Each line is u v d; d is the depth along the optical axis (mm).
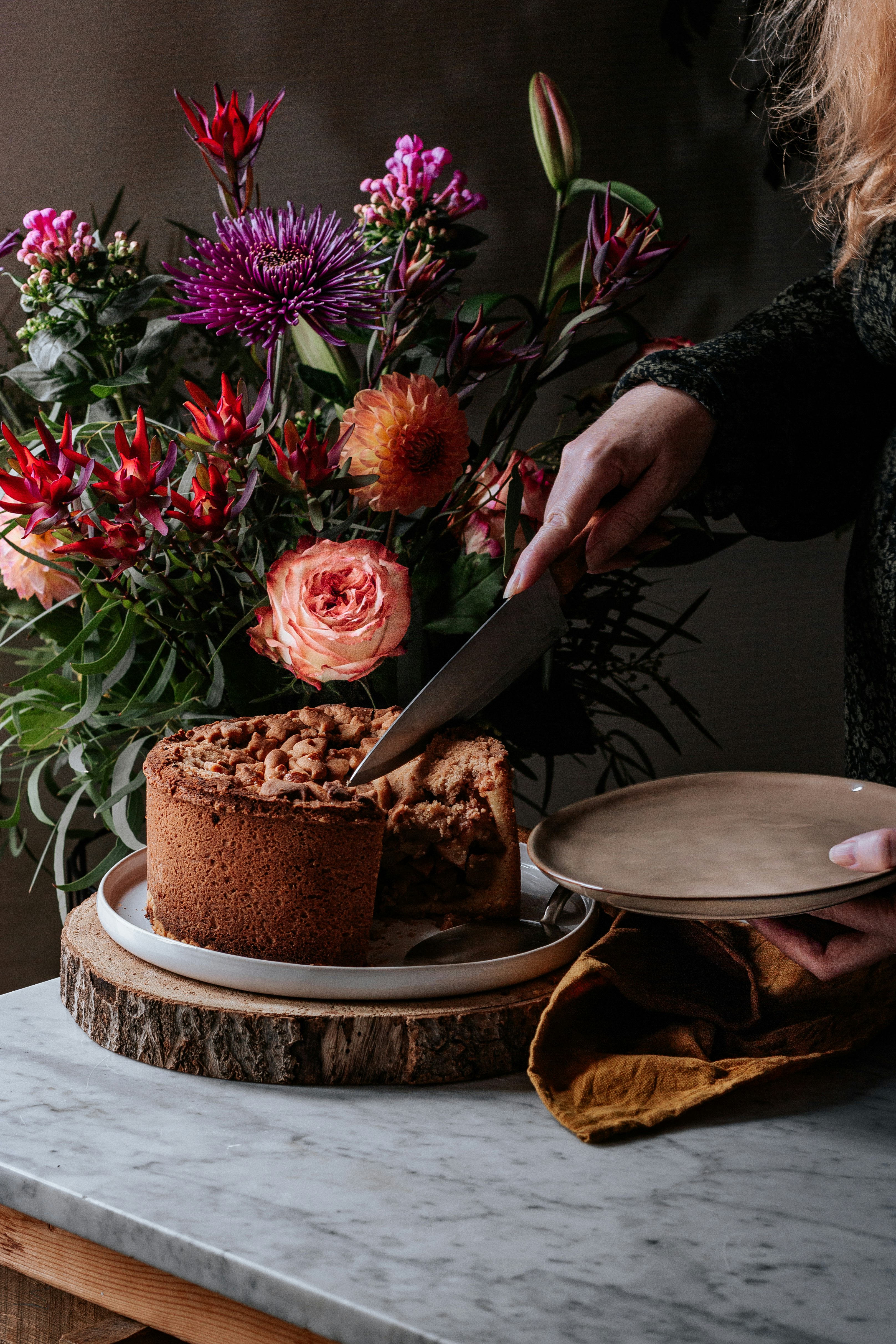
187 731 1358
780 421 1384
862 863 1128
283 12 1792
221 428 1308
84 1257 1134
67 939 1303
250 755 1334
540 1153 1154
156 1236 1093
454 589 1404
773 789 1289
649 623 1531
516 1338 1038
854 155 1351
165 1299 1115
